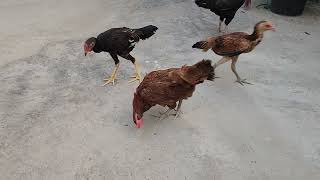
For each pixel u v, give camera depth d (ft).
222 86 8.20
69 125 7.14
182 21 10.78
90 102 7.69
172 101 6.82
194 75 6.41
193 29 10.44
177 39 9.90
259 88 8.18
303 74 8.74
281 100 7.86
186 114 7.41
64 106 7.56
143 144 6.77
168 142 6.82
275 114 7.47
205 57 9.16
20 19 10.89
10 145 6.72
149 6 11.69
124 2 12.05
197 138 6.91
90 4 11.96
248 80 8.41
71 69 8.68
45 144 6.75
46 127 7.09
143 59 9.02
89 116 7.34
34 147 6.70
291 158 6.60
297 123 7.27
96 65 8.85
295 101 7.84
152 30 8.14
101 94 7.91
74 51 9.36
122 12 11.40
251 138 6.95
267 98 7.89
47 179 6.18
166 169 6.36
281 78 8.55
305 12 12.15
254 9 12.05
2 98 7.72
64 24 10.72
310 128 7.18
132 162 6.47
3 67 8.68
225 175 6.29
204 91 8.02
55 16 11.15
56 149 6.66
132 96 7.85
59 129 7.05
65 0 12.21
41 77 8.39
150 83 6.65
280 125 7.22
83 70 8.66
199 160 6.52
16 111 7.43
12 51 9.30
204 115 7.40
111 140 6.84
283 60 9.26
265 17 11.55
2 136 6.88
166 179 6.21
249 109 7.57
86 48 7.70
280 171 6.38
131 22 10.71
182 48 9.53
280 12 11.77
